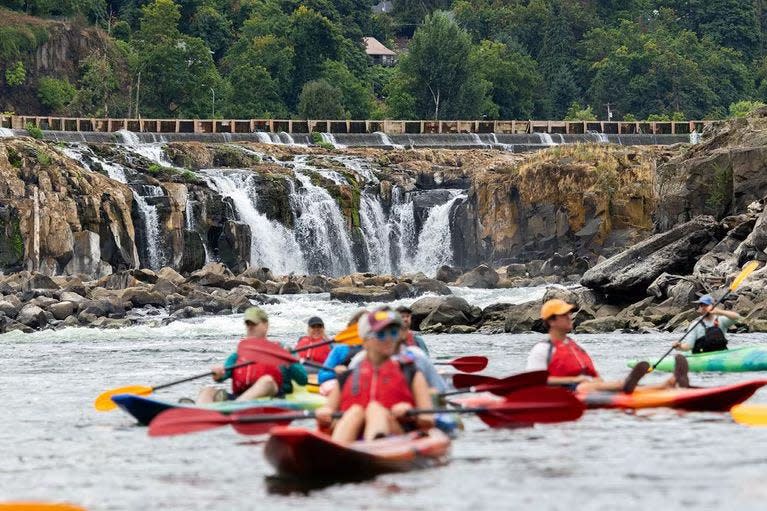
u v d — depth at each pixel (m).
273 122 131.88
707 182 78.50
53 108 182.25
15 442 21.89
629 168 97.62
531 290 78.56
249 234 94.56
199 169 106.44
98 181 88.56
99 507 16.08
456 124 140.50
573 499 15.83
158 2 189.12
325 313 68.00
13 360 43.78
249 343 23.27
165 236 91.38
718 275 59.78
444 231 104.88
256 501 16.14
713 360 33.62
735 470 17.55
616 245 95.88
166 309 69.31
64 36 187.88
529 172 99.44
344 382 18.78
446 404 21.53
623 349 43.41
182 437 22.30
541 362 23.69
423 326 58.16
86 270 85.81
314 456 17.05
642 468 17.84
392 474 17.56
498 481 17.02
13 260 82.75
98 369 39.25
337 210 101.81
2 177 83.38
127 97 188.38
